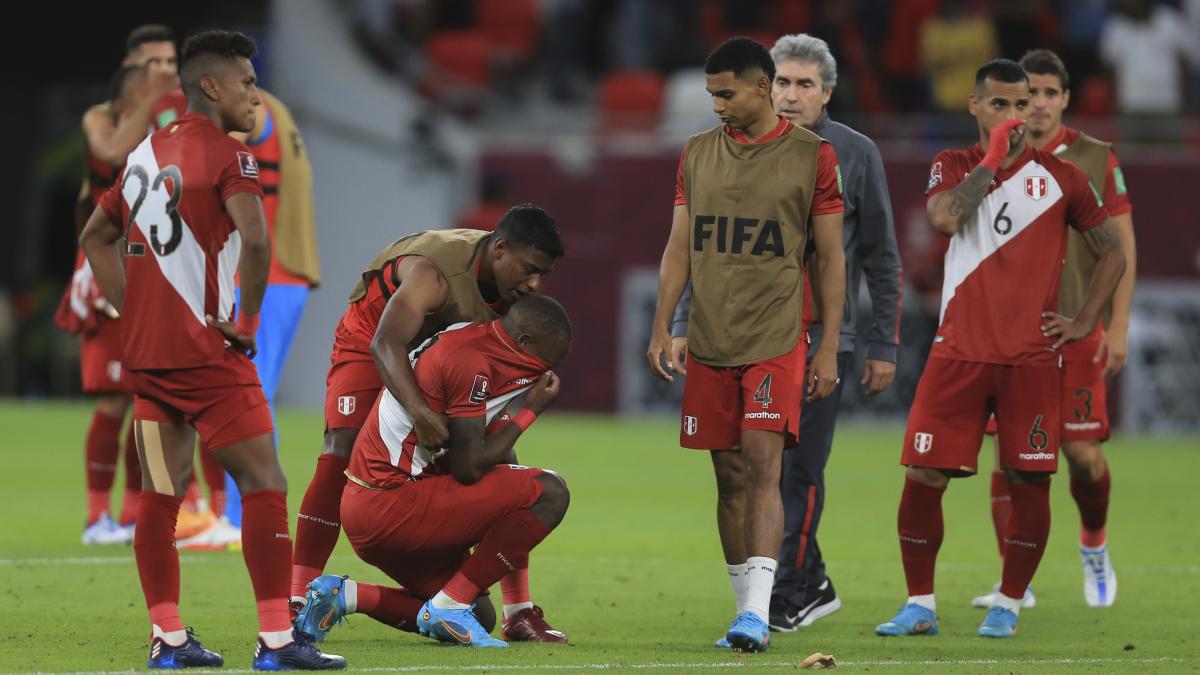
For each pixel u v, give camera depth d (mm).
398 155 65938
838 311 21531
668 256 22219
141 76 29875
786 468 23484
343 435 22031
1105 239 23016
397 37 72625
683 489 42531
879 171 24156
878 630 22844
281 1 66250
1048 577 29141
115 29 73875
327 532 22031
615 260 64375
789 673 18984
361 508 20422
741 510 22109
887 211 24219
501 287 20531
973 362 22750
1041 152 23203
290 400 66500
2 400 70375
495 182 64812
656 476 45562
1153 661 20484
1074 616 24859
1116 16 67562
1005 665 19984
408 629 21000
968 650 21422
